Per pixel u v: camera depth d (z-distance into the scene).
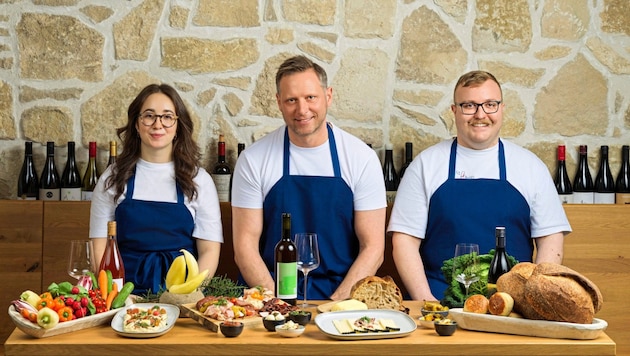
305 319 2.47
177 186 3.65
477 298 2.47
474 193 3.68
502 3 4.33
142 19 4.27
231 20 4.30
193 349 2.27
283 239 2.80
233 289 2.86
